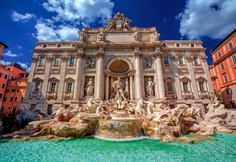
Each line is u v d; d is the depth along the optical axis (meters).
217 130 19.11
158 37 33.00
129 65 31.33
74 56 32.97
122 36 33.69
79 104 28.22
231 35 34.72
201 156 10.05
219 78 40.22
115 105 25.33
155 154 10.48
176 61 32.53
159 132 15.47
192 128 18.56
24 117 23.92
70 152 10.88
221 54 39.00
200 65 32.41
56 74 31.38
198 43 34.41
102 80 29.80
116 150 11.45
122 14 35.81
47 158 9.62
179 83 30.88
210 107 25.97
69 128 15.47
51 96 29.48
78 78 29.89
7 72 45.19
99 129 16.81
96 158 9.70
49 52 33.12
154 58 31.86
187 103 29.44
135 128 16.09
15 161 9.07
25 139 14.05
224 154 10.41
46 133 16.11
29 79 30.77
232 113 22.97
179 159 9.54
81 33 33.25
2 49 33.84
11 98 43.50
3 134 16.41
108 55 32.00
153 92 30.08
